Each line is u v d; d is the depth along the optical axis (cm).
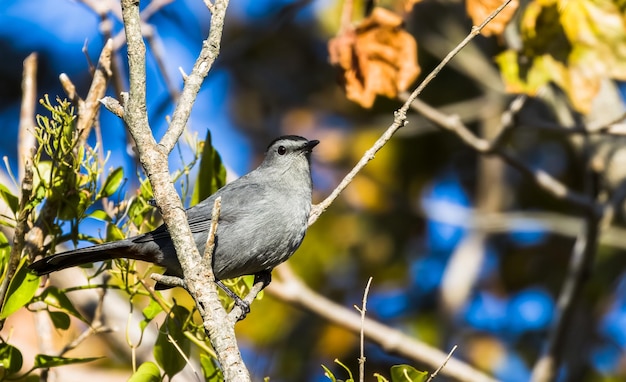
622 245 1438
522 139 1661
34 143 949
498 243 1688
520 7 1136
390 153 1619
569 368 1526
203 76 748
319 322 1530
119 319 1127
